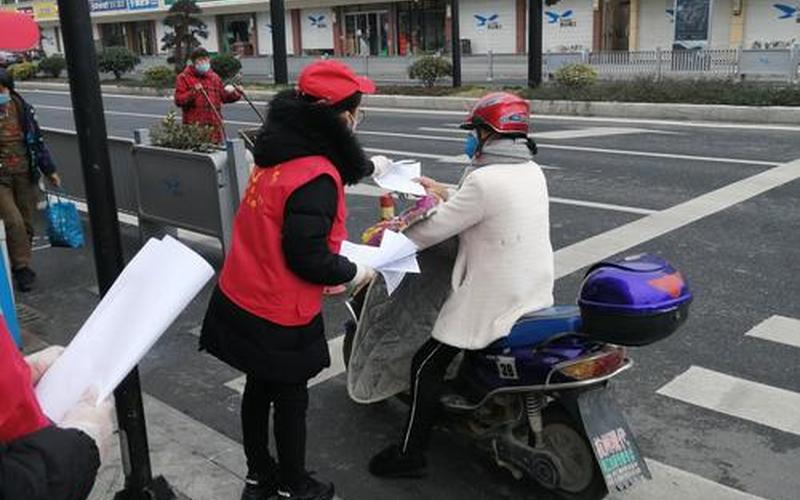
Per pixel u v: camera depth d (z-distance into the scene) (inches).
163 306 73.4
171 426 161.0
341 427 163.3
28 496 56.2
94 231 118.6
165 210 274.8
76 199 333.7
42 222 319.9
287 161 116.2
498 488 140.3
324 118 115.4
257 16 1750.7
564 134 535.8
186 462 146.3
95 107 114.7
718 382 177.6
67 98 1114.1
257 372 121.2
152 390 185.5
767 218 300.4
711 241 275.9
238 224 122.7
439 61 850.8
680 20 1010.1
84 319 230.8
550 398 130.9
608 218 310.0
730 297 225.0
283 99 117.2
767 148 445.4
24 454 57.7
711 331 203.5
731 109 576.1
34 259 288.0
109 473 138.5
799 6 1051.3
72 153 328.5
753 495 136.8
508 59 983.6
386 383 150.0
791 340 197.2
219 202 252.1
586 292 117.3
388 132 592.7
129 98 1049.5
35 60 1598.2
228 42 1835.6
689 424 161.0
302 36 1686.8
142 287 74.8
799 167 387.5
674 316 114.6
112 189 118.4
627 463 124.3
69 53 112.1
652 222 301.9
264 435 133.3
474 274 130.6
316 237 114.7
